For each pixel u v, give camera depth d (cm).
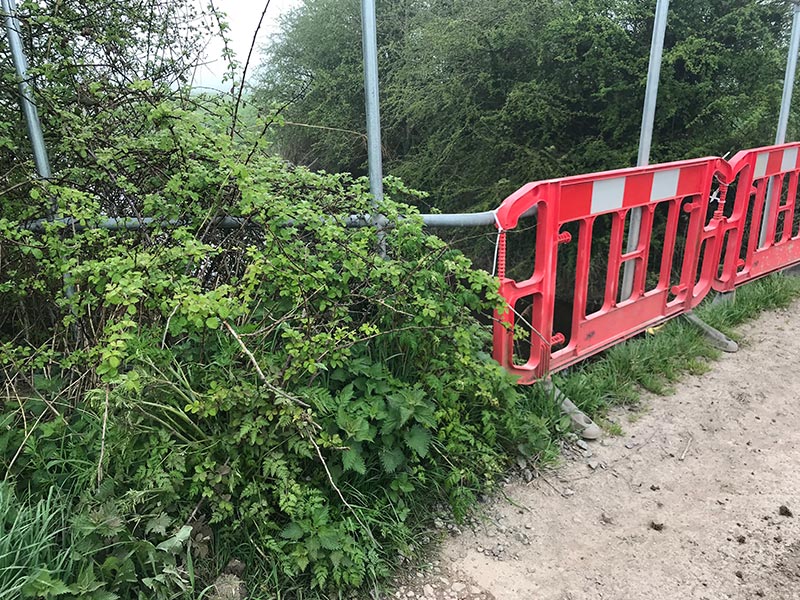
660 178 406
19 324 361
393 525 260
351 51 1584
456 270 294
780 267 577
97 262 259
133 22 377
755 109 865
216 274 318
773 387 399
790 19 922
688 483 308
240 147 315
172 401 248
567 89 1074
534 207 340
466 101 1198
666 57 898
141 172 325
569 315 953
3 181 339
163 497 231
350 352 279
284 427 247
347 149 1457
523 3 1145
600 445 338
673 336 448
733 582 247
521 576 251
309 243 318
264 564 238
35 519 220
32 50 358
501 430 320
